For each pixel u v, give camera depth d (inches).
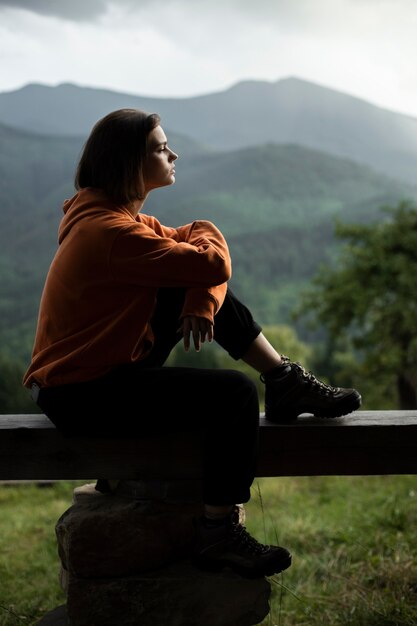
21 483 413.7
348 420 100.2
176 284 85.1
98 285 84.5
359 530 197.3
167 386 86.7
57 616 104.0
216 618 94.0
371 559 154.6
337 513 250.8
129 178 87.1
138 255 83.5
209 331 86.4
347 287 1147.9
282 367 97.0
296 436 97.6
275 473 97.8
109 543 94.4
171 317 92.4
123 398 86.4
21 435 94.6
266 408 99.5
